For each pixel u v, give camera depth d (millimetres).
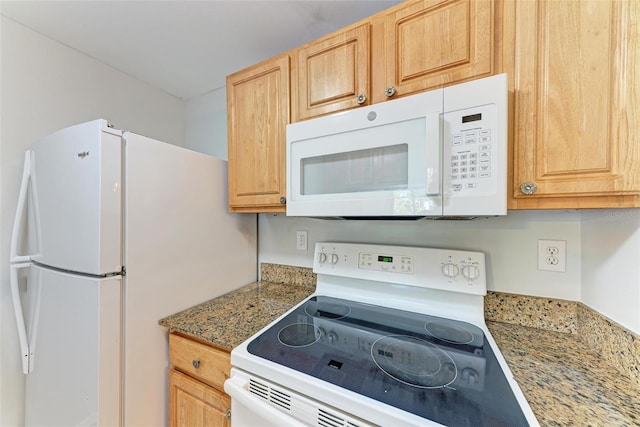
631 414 539
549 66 682
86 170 879
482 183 681
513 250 1000
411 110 769
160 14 1163
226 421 875
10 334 1217
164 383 1049
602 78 631
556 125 674
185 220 1152
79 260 907
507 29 729
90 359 867
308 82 1054
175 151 1106
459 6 781
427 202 749
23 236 1251
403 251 1120
